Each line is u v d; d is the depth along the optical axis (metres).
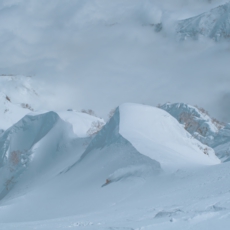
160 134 55.81
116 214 21.91
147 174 38.94
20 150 82.12
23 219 35.44
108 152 49.38
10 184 74.88
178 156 46.34
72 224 18.91
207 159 57.16
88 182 43.88
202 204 18.42
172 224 13.48
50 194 44.81
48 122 82.00
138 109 58.34
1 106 117.94
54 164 71.94
